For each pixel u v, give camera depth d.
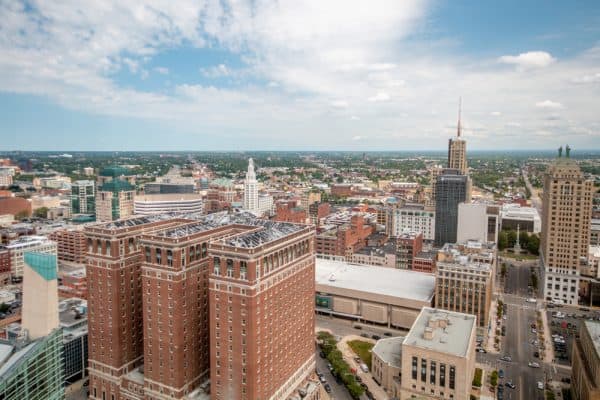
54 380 142.00
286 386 174.25
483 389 194.12
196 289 172.88
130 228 184.12
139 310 190.75
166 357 167.50
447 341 186.00
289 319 174.00
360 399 190.12
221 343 156.25
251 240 159.00
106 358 185.00
